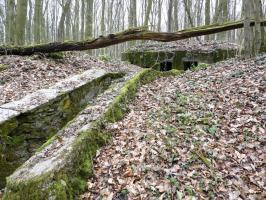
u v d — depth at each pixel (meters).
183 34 9.86
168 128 5.49
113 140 5.31
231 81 7.42
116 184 4.22
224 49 13.81
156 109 6.58
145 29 9.77
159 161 4.59
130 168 4.47
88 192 4.16
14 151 5.82
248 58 9.55
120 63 13.93
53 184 3.86
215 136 5.16
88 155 4.71
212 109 6.09
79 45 9.91
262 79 6.90
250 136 5.03
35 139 6.24
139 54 15.33
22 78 8.25
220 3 17.62
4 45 10.16
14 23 13.45
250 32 9.52
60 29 14.27
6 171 5.64
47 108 6.48
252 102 5.99
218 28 9.94
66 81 7.97
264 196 3.85
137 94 7.89
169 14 20.53
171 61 14.58
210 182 4.12
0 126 5.55
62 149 4.52
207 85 7.57
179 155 4.69
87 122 5.54
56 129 6.72
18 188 3.89
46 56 10.30
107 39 9.76
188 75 9.72
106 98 6.89
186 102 6.65
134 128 5.69
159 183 4.15
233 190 3.99
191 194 3.93
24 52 10.05
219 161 4.54
